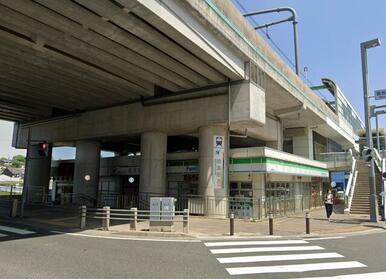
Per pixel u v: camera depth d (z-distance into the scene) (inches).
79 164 1182.3
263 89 875.4
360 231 636.1
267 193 897.5
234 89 842.8
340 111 1759.4
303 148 1461.6
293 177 1098.7
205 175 871.1
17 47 683.4
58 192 1520.7
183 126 922.7
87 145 1190.3
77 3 519.2
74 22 579.2
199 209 859.4
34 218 716.7
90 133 1139.9
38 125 1365.7
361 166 1243.2
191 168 992.9
